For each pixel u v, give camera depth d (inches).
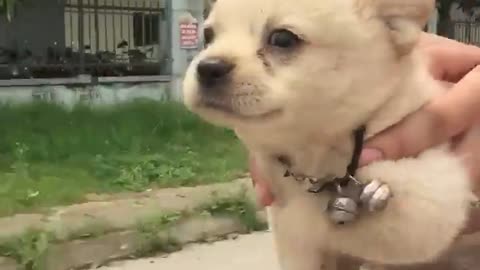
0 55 53.2
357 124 10.1
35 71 51.2
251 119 9.8
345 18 9.9
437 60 12.4
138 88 52.0
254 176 11.3
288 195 10.8
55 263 20.3
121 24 56.1
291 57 9.9
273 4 10.1
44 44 55.9
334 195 10.3
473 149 10.8
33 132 38.0
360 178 10.1
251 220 24.4
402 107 10.2
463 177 10.4
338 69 9.9
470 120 10.7
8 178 27.7
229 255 21.9
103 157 32.4
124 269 20.6
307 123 10.0
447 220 10.0
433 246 10.2
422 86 10.6
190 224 23.4
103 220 22.6
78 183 27.5
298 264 11.1
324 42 9.9
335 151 10.3
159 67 54.1
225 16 10.4
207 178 29.2
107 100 50.0
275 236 11.3
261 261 21.3
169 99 50.2
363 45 9.9
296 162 10.5
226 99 9.7
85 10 55.3
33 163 31.4
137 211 23.9
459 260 12.2
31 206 24.1
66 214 23.4
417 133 10.2
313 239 10.8
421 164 10.2
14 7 48.9
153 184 28.2
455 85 11.2
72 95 49.6
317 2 9.9
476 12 74.6
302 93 9.9
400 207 9.9
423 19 10.0
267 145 10.4
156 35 54.8
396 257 10.3
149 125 40.6
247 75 9.8
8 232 21.1
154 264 21.1
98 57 54.4
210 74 9.8
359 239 10.3
